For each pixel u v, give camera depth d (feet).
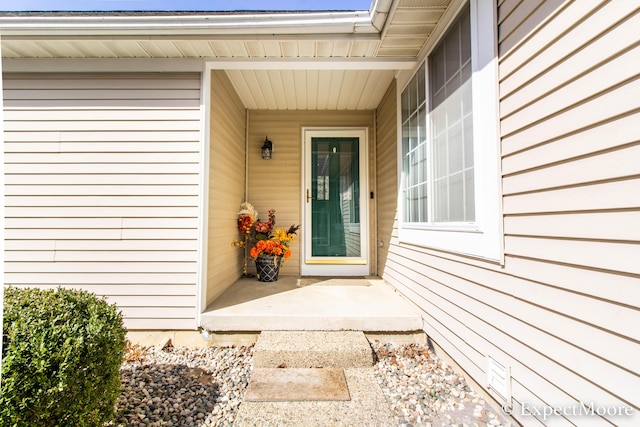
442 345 7.20
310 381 6.33
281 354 6.94
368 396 5.87
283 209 13.92
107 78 8.57
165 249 8.41
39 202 8.41
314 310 8.57
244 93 12.26
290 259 13.88
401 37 7.72
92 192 8.45
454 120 6.70
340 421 5.21
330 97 12.71
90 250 8.38
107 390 4.84
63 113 8.51
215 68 8.89
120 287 8.34
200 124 8.53
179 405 5.76
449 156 6.93
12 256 8.36
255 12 7.43
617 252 3.35
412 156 9.31
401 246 10.23
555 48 4.08
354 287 11.36
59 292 5.44
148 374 6.84
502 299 5.10
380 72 10.60
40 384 3.90
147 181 8.48
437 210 7.56
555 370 4.06
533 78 4.44
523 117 4.63
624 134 3.28
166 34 7.55
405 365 7.10
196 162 8.50
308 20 7.28
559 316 4.01
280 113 14.01
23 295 5.15
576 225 3.79
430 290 7.88
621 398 3.29
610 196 3.42
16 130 8.47
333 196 14.14
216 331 8.19
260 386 6.13
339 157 14.20
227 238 11.04
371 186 13.96
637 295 3.16
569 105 3.89
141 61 8.52
